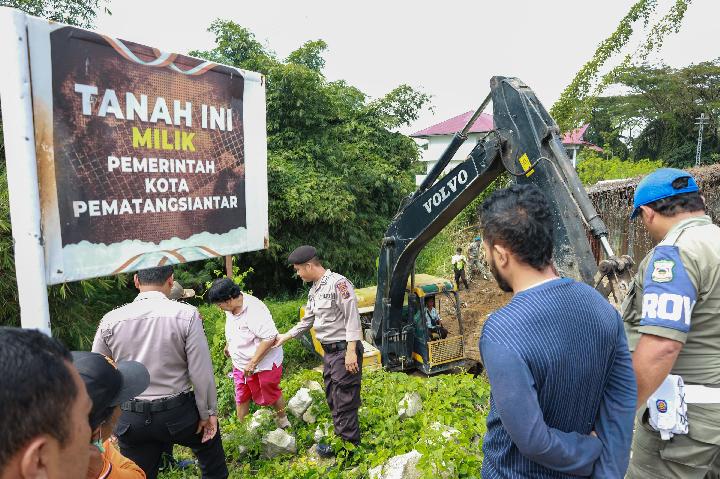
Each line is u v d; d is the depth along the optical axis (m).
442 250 15.64
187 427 2.88
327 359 3.89
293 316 8.80
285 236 12.06
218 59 13.41
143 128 2.23
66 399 0.86
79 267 2.03
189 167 2.46
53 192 1.91
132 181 2.21
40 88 1.84
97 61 2.03
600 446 1.44
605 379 1.46
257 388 4.22
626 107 39.53
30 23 1.79
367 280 13.61
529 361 1.32
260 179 2.86
